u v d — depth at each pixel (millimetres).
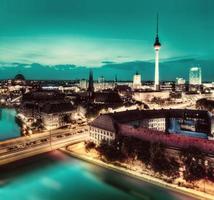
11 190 122500
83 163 151625
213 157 119438
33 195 117562
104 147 153875
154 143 135375
